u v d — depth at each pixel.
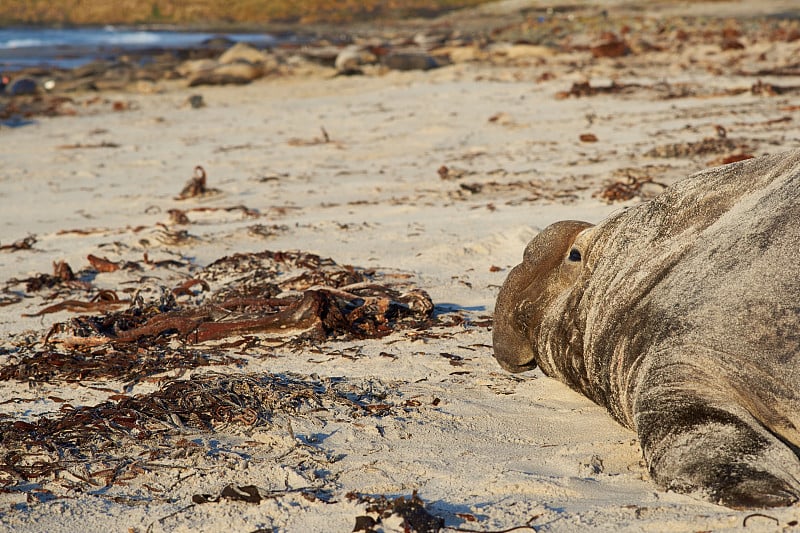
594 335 13.25
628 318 12.60
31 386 16.64
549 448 13.08
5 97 77.94
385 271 23.69
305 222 30.98
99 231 31.27
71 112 67.25
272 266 24.09
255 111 65.00
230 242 28.27
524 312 15.27
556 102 58.19
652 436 11.34
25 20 196.88
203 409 14.59
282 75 86.12
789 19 122.38
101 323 19.72
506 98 61.78
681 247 12.53
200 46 134.25
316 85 79.38
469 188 34.62
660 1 167.12
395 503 10.81
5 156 50.12
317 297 18.83
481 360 17.12
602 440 13.19
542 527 10.38
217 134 55.06
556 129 48.22
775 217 11.70
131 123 61.44
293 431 13.91
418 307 19.78
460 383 15.98
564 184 34.72
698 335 11.45
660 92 59.19
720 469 10.42
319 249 26.70
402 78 80.00
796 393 10.82
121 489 12.22
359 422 14.17
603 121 49.56
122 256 27.22
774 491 9.95
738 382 11.08
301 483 12.12
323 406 14.82
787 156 12.41
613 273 13.31
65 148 51.88
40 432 14.05
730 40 92.06
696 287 11.86
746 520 9.73
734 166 12.94
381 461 12.72
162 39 154.38
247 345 18.23
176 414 14.41
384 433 13.78
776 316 11.05
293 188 38.22
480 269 23.84
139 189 39.81
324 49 117.12
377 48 100.94
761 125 44.69
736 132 43.03
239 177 41.31
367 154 45.34
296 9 196.88
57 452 13.36
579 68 77.62
